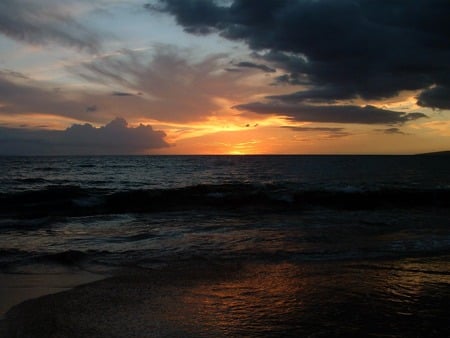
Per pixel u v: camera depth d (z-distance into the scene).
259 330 4.70
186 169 57.75
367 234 10.73
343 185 26.78
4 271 7.10
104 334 4.57
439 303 5.62
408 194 19.88
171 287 6.31
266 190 21.11
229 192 20.14
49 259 7.84
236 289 6.23
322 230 11.33
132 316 5.12
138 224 12.55
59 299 5.73
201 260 7.98
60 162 79.06
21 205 16.50
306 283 6.52
